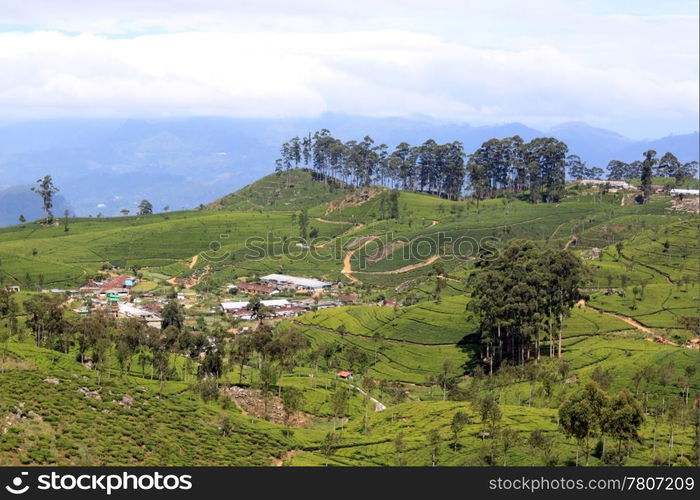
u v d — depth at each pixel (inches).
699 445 4879.4
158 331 7480.3
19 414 4131.4
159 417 4795.8
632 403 4596.5
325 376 7623.0
